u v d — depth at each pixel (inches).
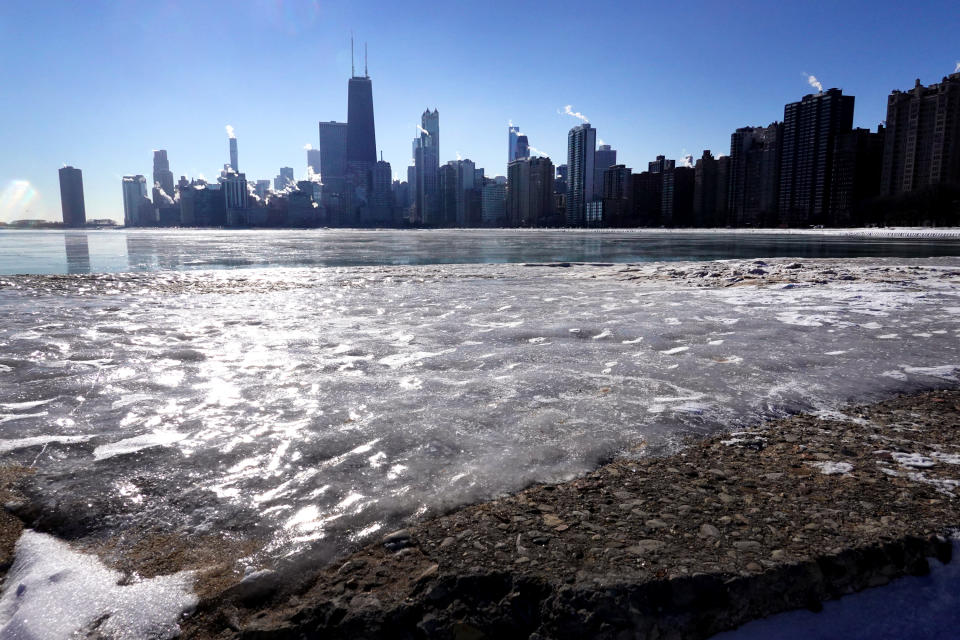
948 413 150.3
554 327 273.0
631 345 233.1
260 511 101.1
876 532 89.3
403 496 105.2
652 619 73.2
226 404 159.0
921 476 111.5
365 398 163.2
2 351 227.8
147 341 247.6
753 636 73.9
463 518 97.3
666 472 115.0
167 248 1566.2
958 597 79.5
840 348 225.3
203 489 109.5
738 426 141.3
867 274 552.7
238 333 265.3
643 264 745.6
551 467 117.3
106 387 176.9
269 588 81.2
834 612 77.1
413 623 74.1
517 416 146.6
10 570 88.0
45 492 109.5
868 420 145.4
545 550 86.4
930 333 255.6
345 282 532.4
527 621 74.3
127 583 83.5
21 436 136.9
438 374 189.2
